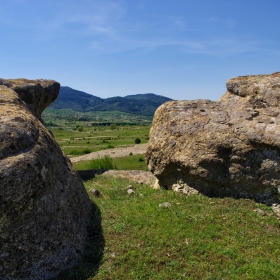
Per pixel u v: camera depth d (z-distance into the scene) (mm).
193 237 6027
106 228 6402
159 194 8812
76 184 6551
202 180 8117
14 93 6965
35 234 4887
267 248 5766
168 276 5031
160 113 9648
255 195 7535
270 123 7191
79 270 5121
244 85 8250
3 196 4488
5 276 4578
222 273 5105
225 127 7730
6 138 4844
